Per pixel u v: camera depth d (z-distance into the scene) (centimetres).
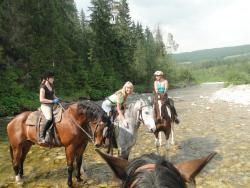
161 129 876
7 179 762
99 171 801
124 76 5069
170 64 7031
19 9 3081
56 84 3250
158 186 126
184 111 1884
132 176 146
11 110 2092
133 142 710
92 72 4075
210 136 1162
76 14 5178
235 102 2248
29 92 2672
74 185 711
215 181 716
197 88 5344
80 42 4712
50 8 3491
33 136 693
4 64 2723
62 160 905
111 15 5162
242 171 776
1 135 1309
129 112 714
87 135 665
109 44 4953
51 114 679
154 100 881
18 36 2972
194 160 186
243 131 1234
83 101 675
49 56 3259
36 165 863
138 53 5556
